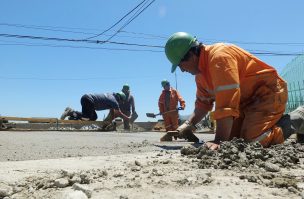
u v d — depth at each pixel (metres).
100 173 3.10
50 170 3.45
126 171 3.23
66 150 6.08
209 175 2.94
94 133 12.95
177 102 13.96
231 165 3.34
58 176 2.95
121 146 6.73
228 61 4.49
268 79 4.90
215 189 2.52
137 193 2.44
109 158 4.35
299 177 2.92
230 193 2.42
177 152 4.86
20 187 2.70
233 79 4.39
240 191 2.47
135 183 2.70
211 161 3.44
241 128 4.89
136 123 20.73
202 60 4.78
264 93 4.89
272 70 4.95
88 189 2.43
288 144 4.90
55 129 15.73
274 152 3.85
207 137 11.34
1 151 5.88
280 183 2.60
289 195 2.39
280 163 3.51
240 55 4.79
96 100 16.16
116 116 17.30
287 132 5.26
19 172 3.36
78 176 2.86
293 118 5.35
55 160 4.22
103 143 7.63
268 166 3.24
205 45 4.88
